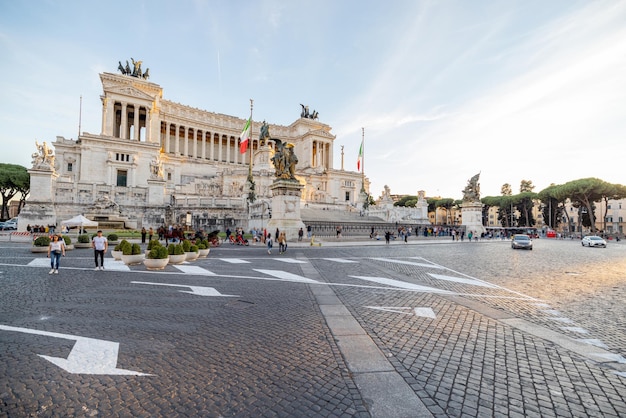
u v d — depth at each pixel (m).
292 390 4.75
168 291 10.99
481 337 7.09
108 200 47.81
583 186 71.75
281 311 8.82
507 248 34.47
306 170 108.12
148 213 49.88
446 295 11.13
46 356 5.68
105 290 11.02
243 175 72.56
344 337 6.91
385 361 5.77
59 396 4.44
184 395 4.56
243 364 5.56
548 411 4.33
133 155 76.44
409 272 16.20
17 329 7.02
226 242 35.62
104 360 5.59
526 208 98.88
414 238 47.59
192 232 35.78
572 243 48.81
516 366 5.68
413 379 5.13
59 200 46.56
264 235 34.09
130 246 17.34
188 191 73.19
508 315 8.84
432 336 7.09
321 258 21.55
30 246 26.06
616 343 6.88
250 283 12.61
